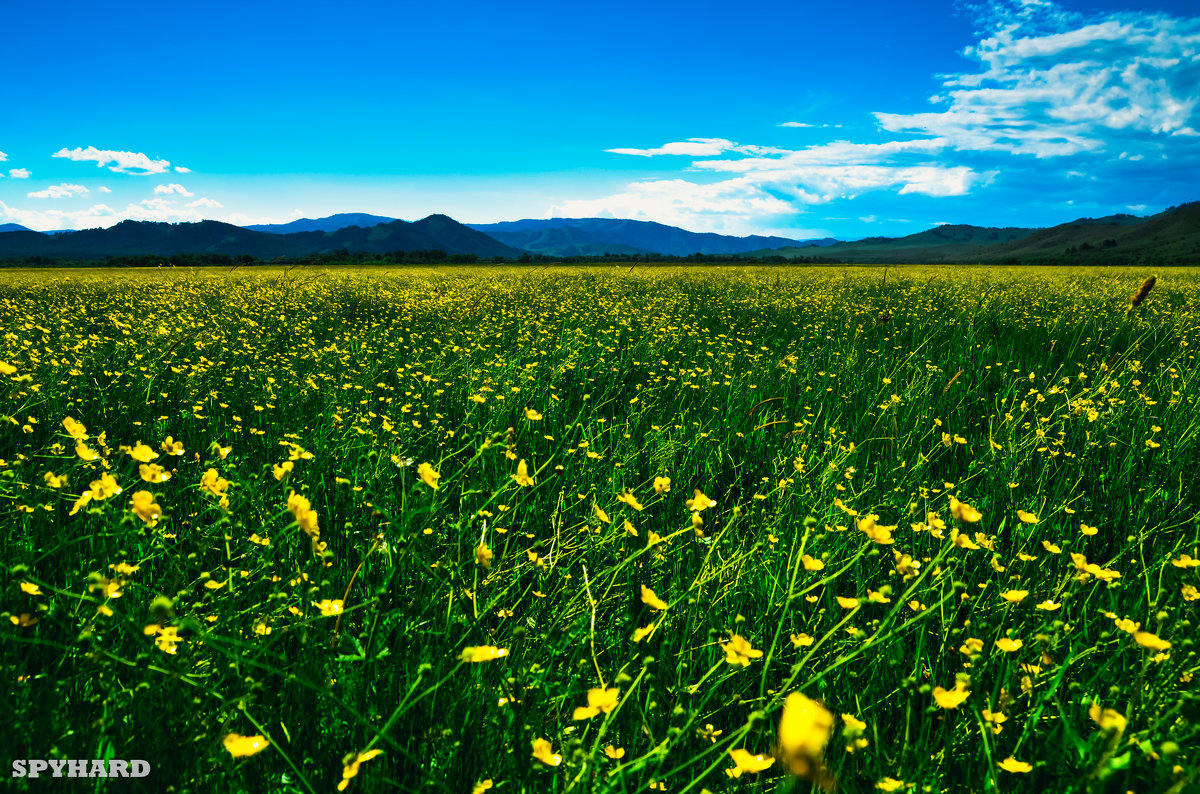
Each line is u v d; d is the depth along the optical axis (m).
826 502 2.79
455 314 10.46
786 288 16.70
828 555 2.30
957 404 4.72
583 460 3.41
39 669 1.69
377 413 4.26
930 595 2.10
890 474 3.28
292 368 5.86
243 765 1.42
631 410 4.38
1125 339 7.55
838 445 3.43
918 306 11.38
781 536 2.47
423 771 1.38
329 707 1.58
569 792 1.25
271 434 3.87
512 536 2.57
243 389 5.01
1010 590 2.06
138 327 8.23
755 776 1.51
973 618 1.96
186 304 11.70
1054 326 8.68
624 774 1.32
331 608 1.70
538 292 15.07
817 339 8.03
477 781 1.47
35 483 2.74
